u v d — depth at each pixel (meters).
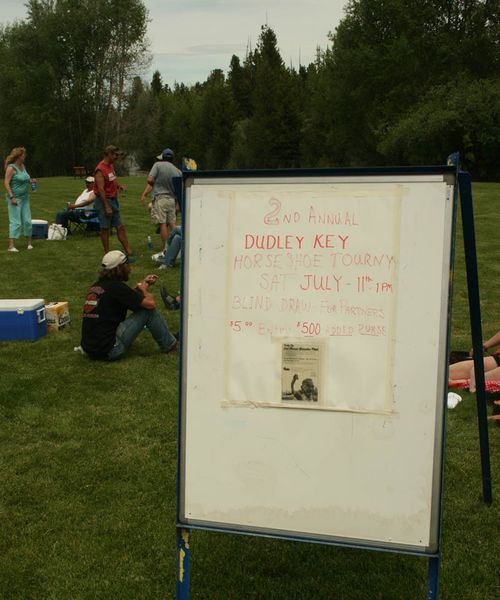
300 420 2.79
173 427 4.93
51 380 5.88
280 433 2.81
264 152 66.56
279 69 69.88
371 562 3.41
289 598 3.16
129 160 64.75
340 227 2.72
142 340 7.03
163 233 11.11
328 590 3.21
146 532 3.66
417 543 2.71
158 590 3.21
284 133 65.62
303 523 2.81
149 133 62.78
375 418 2.72
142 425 4.97
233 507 2.87
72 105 60.31
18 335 7.05
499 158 40.94
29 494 4.04
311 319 2.76
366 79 47.81
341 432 2.75
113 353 6.32
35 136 61.84
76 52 59.44
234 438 2.85
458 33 46.06
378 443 2.72
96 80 59.88
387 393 2.71
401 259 2.67
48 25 58.53
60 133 61.81
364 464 2.74
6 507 3.91
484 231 14.06
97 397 5.51
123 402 5.41
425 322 2.66
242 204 2.81
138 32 59.22
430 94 43.44
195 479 2.89
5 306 7.03
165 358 6.45
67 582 3.26
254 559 3.46
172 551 3.51
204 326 2.86
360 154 51.56
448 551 3.45
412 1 47.31
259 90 67.19
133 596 3.17
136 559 3.45
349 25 48.94
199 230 2.84
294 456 2.80
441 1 46.59
